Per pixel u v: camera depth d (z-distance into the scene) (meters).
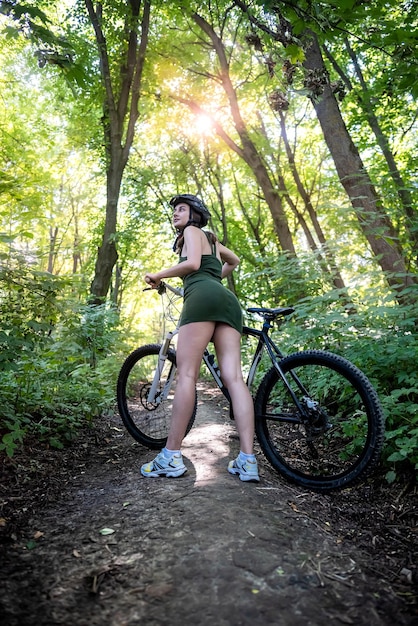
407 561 1.77
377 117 8.97
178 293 2.93
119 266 16.30
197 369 2.51
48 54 2.47
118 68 8.88
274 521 1.91
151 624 1.30
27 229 3.87
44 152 12.32
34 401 3.48
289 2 2.30
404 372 3.08
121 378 3.34
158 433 3.31
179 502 2.06
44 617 1.32
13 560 1.65
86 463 2.91
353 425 2.87
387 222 5.39
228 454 2.88
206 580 1.48
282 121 11.85
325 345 4.11
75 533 1.87
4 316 3.09
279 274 5.80
